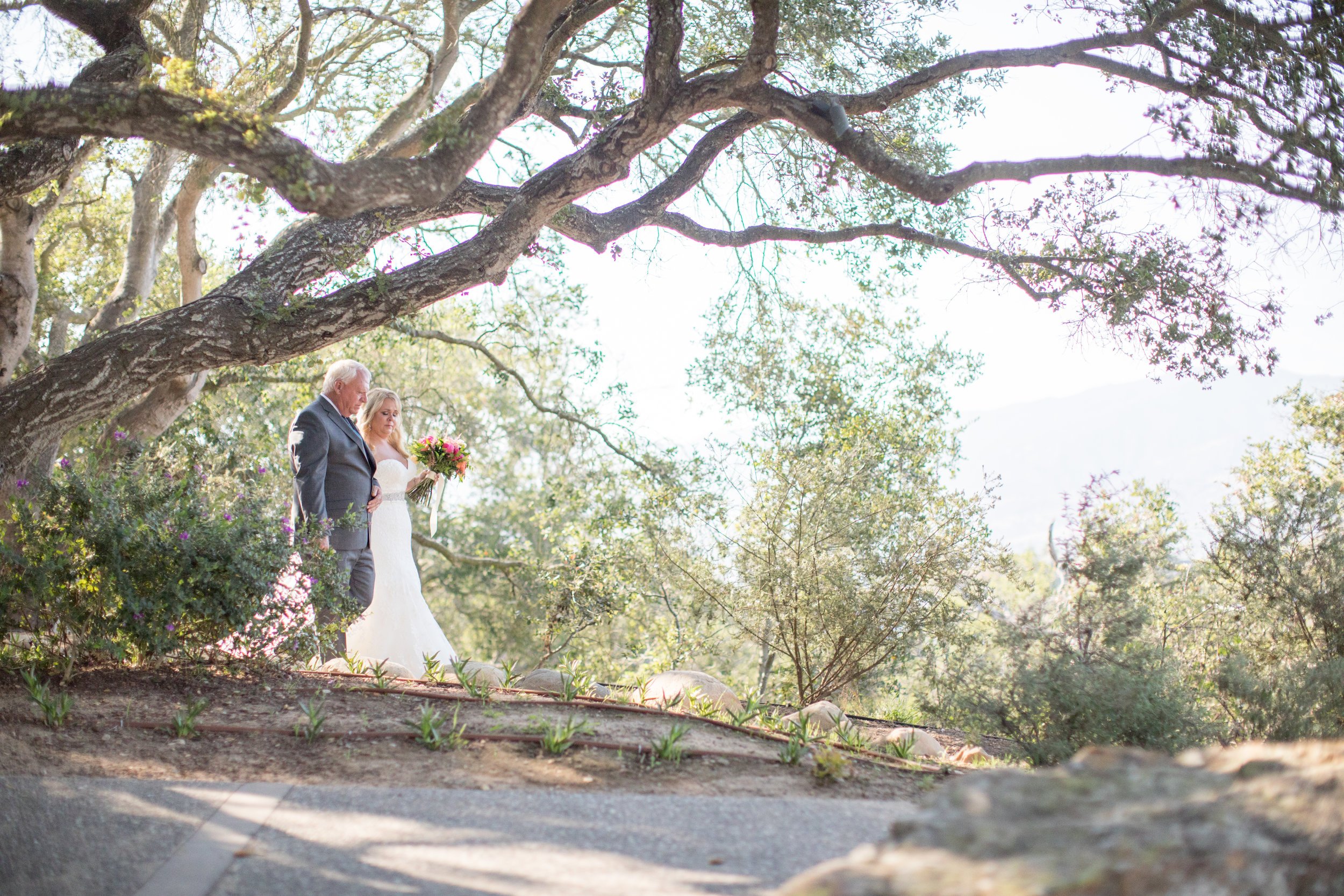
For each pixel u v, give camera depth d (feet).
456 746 13.21
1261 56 21.58
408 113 32.68
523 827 10.21
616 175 21.44
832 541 25.04
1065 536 23.18
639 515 34.65
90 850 9.39
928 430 37.11
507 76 16.05
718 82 20.59
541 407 48.83
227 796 11.07
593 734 13.88
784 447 28.30
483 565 57.31
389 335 44.04
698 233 28.48
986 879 5.47
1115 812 6.39
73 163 25.08
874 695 30.22
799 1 26.05
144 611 15.85
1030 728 18.29
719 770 12.85
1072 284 24.11
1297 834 6.21
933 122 31.35
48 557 15.69
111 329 35.68
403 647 22.29
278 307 21.33
